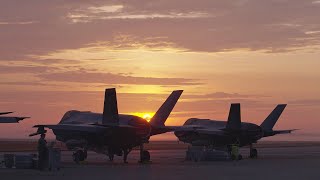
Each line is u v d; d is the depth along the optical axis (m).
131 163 42.56
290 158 52.62
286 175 28.31
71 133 45.62
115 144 43.59
